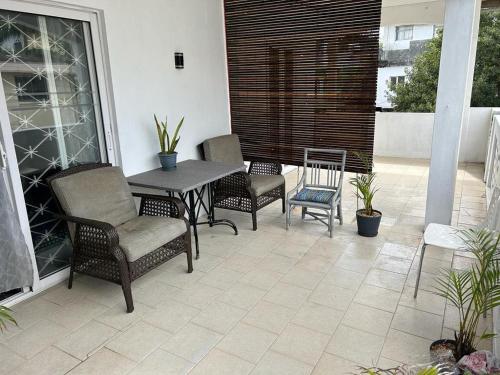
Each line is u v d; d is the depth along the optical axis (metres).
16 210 2.58
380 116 7.24
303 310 2.51
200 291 2.77
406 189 5.21
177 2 3.68
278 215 4.32
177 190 2.94
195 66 4.02
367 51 3.75
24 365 2.07
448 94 3.21
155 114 3.59
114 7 3.06
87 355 2.14
